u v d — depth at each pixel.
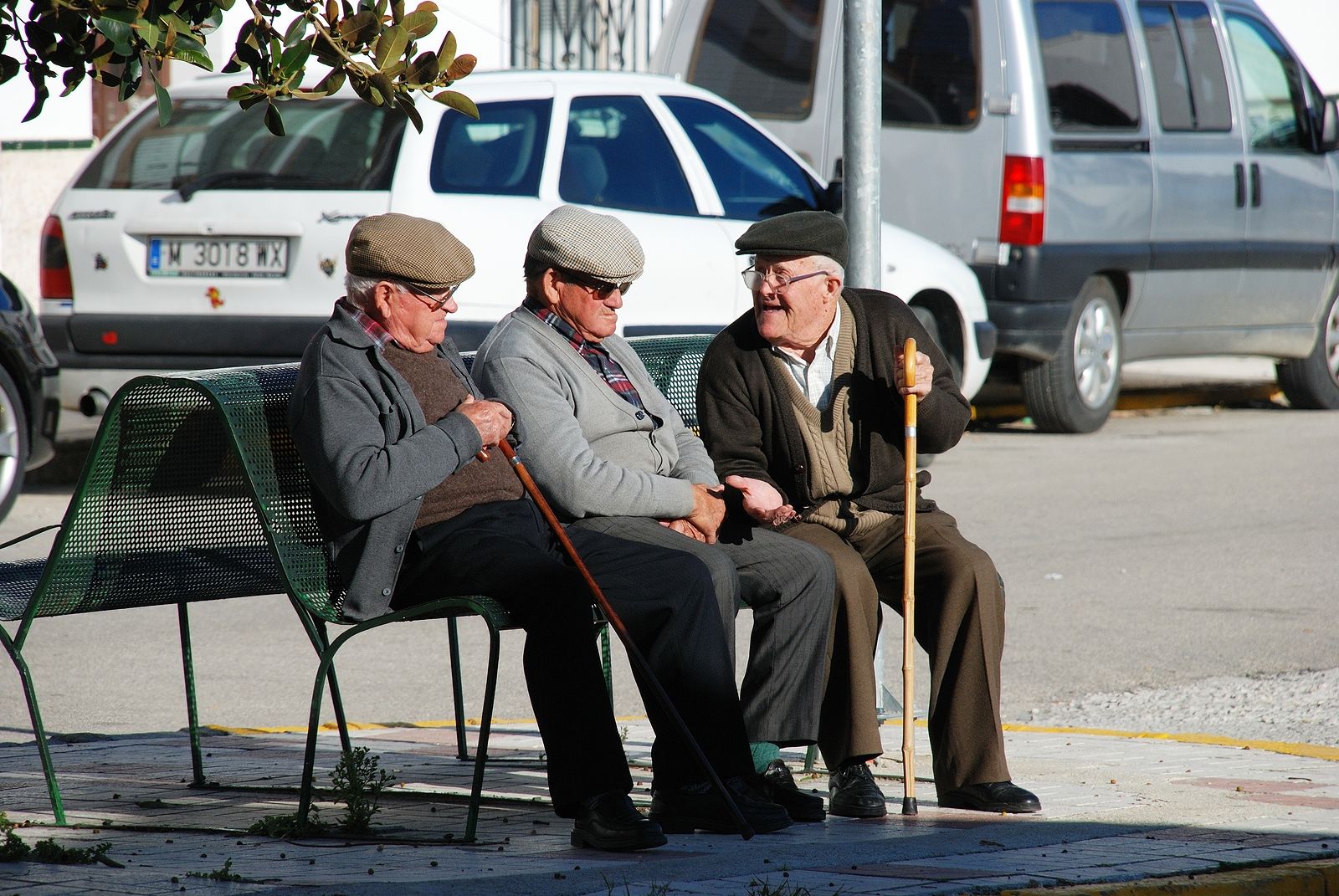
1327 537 37.59
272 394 17.05
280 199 35.47
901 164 49.78
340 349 16.53
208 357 36.12
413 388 16.98
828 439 18.98
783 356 19.12
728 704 16.66
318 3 14.20
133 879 14.25
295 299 35.38
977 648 17.95
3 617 17.06
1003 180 48.25
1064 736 22.59
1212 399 62.72
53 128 64.88
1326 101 56.56
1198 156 52.59
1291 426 55.44
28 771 20.09
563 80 37.12
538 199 35.69
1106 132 49.97
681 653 16.58
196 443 17.47
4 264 63.75
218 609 32.62
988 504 41.28
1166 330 53.41
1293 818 17.44
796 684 17.50
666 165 38.06
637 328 36.47
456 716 21.05
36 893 13.80
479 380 18.34
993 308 48.69
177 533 17.50
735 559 17.75
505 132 35.88
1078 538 37.44
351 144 35.53
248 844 15.90
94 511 16.95
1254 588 32.84
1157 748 21.73
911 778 17.61
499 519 17.23
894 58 50.19
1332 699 25.22
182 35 13.48
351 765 17.17
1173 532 38.09
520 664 28.50
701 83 53.22
